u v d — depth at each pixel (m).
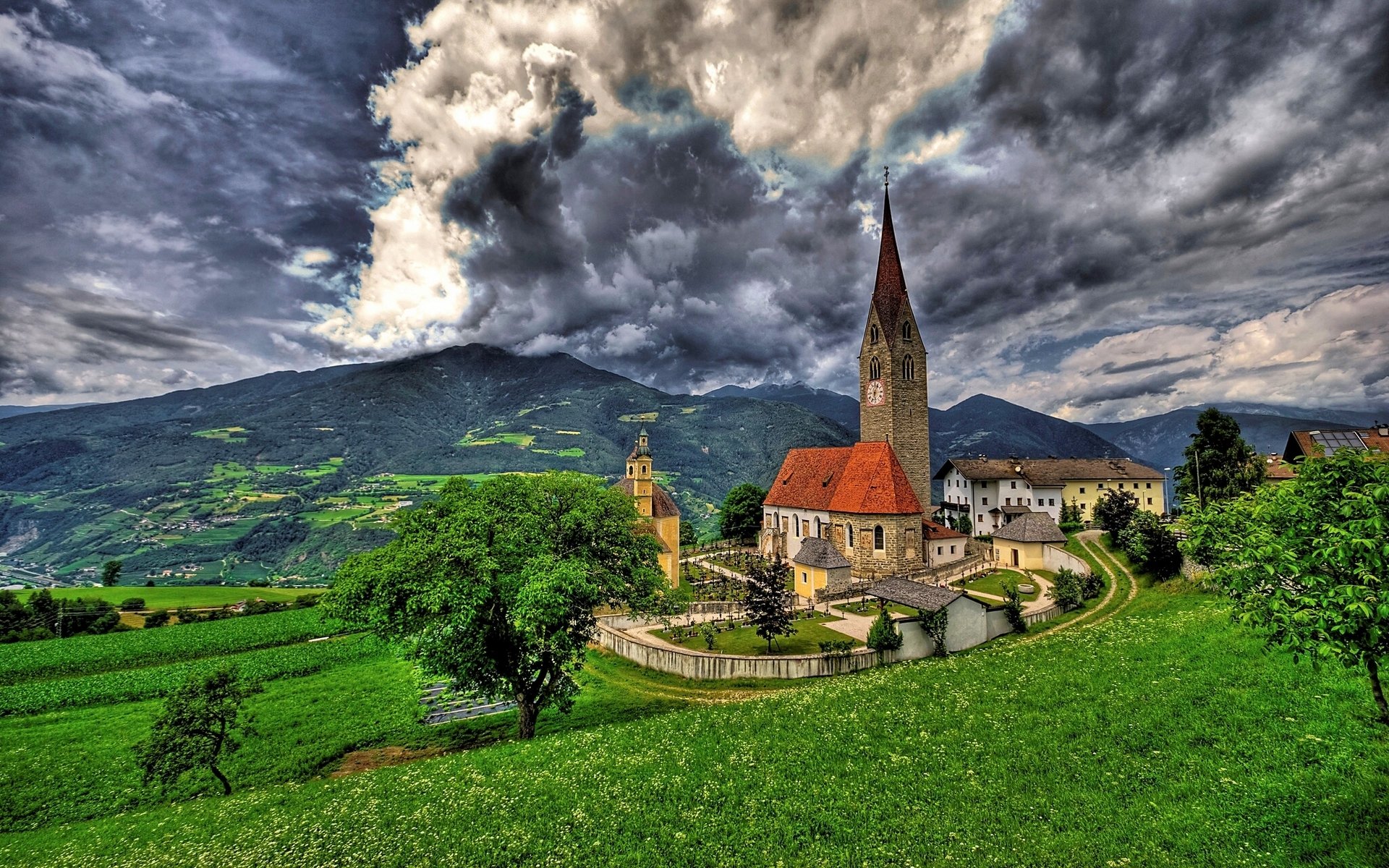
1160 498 110.88
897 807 16.97
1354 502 11.19
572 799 19.42
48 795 32.81
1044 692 24.12
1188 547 15.02
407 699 46.38
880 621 43.66
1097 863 13.49
